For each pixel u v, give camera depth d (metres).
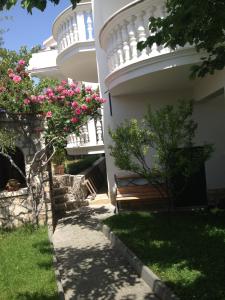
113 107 6.27
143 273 3.24
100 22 6.55
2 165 5.89
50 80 5.24
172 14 3.15
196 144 6.18
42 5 2.54
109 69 5.68
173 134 4.57
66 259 3.92
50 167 5.43
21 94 4.93
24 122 5.08
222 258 3.24
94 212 6.03
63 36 7.38
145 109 6.21
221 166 6.20
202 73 3.60
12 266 3.48
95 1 6.58
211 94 5.18
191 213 5.13
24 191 5.07
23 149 5.08
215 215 4.87
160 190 5.27
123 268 3.55
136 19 4.84
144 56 4.75
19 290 2.94
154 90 6.02
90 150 7.78
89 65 7.77
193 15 2.76
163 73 4.80
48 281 3.10
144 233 4.28
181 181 5.68
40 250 3.95
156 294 2.92
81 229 5.06
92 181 7.93
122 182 6.00
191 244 3.71
